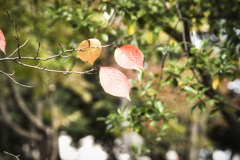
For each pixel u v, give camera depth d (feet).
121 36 7.41
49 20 8.16
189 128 28.96
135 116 6.35
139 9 7.14
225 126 31.63
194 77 6.10
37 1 8.22
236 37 6.82
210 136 37.99
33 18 7.43
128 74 12.53
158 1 7.21
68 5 7.43
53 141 21.03
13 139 29.14
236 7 7.29
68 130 31.19
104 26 6.92
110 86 2.53
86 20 6.75
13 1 7.22
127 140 22.88
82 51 2.67
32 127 23.66
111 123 6.82
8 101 27.86
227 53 6.17
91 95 29.91
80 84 20.90
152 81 6.79
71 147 33.86
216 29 7.23
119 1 6.50
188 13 7.18
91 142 33.63
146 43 7.79
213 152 38.91
